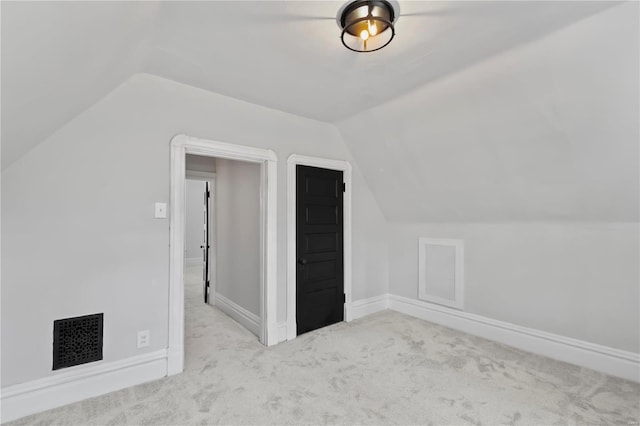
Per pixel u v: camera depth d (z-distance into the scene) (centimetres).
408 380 229
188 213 819
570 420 183
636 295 230
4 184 181
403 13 160
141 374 224
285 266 308
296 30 176
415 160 317
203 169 419
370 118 309
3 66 97
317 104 287
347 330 332
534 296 283
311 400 204
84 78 161
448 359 264
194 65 216
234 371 242
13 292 184
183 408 195
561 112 208
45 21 94
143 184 228
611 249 242
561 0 151
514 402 202
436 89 247
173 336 237
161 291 234
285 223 308
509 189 275
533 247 284
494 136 250
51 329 195
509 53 199
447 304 346
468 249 331
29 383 188
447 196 324
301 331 321
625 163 208
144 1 138
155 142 233
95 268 209
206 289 451
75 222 202
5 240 182
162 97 236
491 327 311
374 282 398
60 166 198
